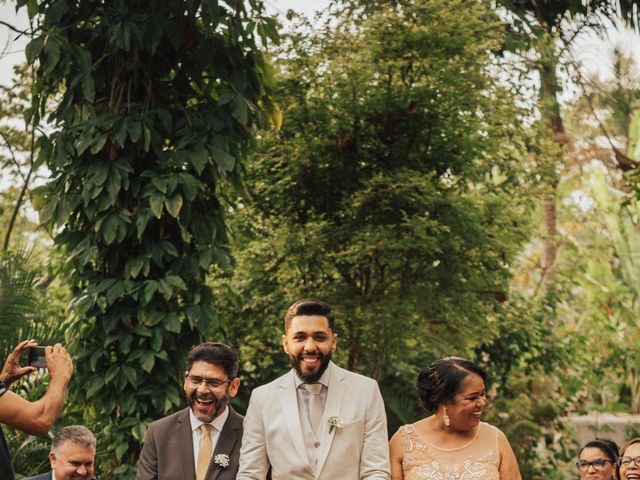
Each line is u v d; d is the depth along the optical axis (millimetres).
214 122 6844
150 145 6727
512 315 10891
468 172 9859
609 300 15562
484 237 9219
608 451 5555
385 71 9281
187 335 6934
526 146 10766
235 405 9781
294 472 4352
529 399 11984
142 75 6926
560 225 18000
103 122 6590
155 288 6520
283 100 9375
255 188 9852
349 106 9391
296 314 4387
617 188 16781
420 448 4570
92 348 6723
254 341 10195
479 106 9617
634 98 15234
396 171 9289
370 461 4398
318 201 9961
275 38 7102
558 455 12703
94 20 6930
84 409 7055
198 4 6766
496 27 10430
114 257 6734
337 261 9336
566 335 13469
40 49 6520
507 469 4520
